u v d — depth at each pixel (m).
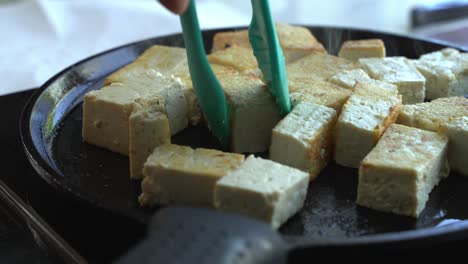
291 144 0.42
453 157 0.43
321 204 0.41
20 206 0.42
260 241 0.31
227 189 0.37
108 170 0.44
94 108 0.45
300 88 0.48
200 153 0.41
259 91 0.45
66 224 0.40
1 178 0.45
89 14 0.88
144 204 0.40
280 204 0.37
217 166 0.39
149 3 0.94
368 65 0.52
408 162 0.39
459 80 0.52
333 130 0.44
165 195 0.40
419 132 0.43
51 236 0.39
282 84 0.44
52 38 0.83
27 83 0.70
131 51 0.58
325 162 0.44
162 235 0.31
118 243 0.39
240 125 0.45
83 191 0.38
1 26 0.83
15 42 0.80
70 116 0.50
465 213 0.40
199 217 0.32
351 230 0.39
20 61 0.75
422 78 0.50
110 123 0.45
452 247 0.37
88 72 0.55
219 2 1.00
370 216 0.40
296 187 0.38
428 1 1.12
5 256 0.41
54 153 0.46
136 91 0.46
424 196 0.40
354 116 0.44
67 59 0.77
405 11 1.08
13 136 0.50
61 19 0.86
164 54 0.54
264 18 0.42
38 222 0.40
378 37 0.60
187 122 0.48
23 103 0.54
